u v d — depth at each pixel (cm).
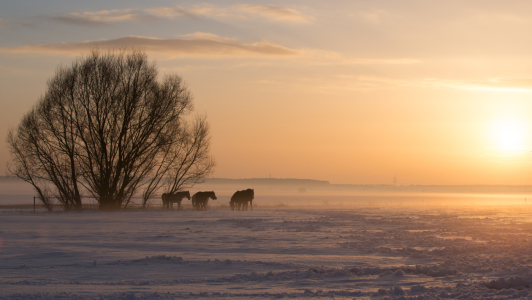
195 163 4406
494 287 898
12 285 921
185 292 869
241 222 2619
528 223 2527
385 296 836
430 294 841
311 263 1217
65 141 3938
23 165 3903
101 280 990
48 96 3941
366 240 1727
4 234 1903
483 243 1586
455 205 5650
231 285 944
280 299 817
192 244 1617
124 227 2289
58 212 3659
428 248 1507
